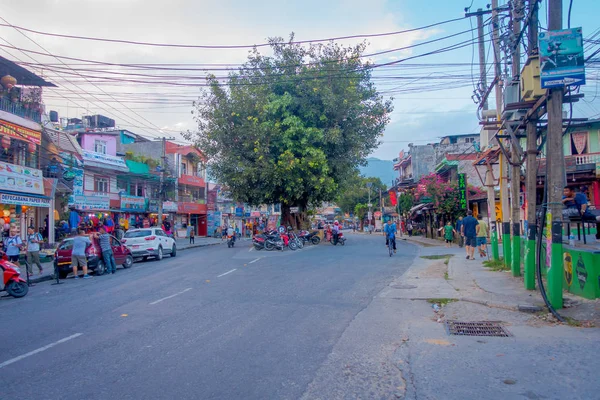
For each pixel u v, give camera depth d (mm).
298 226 35312
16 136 21656
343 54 30000
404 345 6750
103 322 8555
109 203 33281
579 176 25594
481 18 15594
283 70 30391
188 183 47188
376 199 81875
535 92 8805
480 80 16422
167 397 4879
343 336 7289
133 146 45344
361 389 5055
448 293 10859
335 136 29812
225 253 25500
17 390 5141
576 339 6676
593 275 8477
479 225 18531
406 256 21578
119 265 21094
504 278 12305
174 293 11680
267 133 29688
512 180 12594
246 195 31766
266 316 8758
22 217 23672
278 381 5312
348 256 21750
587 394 4711
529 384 5023
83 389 5141
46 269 19703
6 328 8328
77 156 27953
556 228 8305
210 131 30734
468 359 5984
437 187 32594
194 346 6789
